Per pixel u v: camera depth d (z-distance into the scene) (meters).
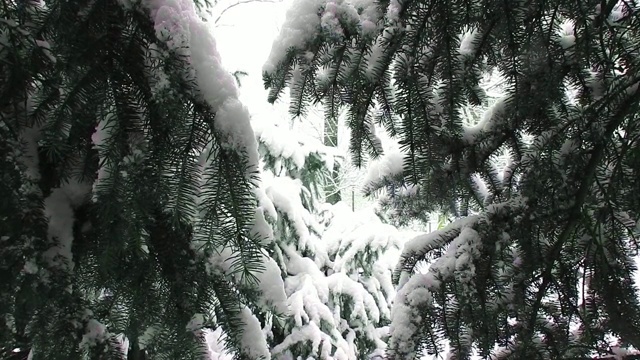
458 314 1.81
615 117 1.76
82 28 1.40
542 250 1.86
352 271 4.62
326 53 1.71
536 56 1.63
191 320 1.56
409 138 1.77
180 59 1.39
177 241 1.54
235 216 1.46
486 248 1.83
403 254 2.09
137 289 1.55
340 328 4.33
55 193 1.50
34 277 1.38
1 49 1.28
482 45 1.68
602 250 1.78
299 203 4.39
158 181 1.41
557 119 1.90
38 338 1.44
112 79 1.40
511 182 2.11
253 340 1.66
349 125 1.92
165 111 1.39
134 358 1.87
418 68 1.67
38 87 1.39
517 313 1.83
